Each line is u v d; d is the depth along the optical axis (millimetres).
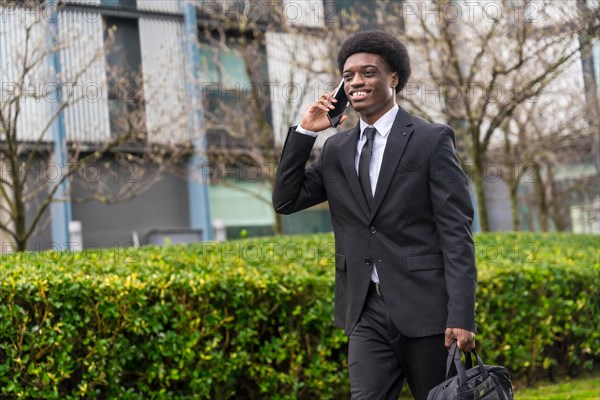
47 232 11492
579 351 5781
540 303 5441
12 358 3945
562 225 15281
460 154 10320
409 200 2689
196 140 10320
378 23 9422
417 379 2713
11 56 7301
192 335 4355
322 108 2811
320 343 4734
